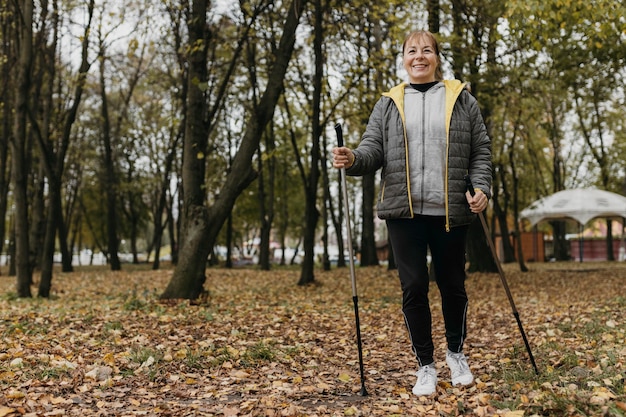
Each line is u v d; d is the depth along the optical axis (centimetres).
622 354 439
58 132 1773
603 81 1727
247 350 521
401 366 489
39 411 335
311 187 1454
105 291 1355
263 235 2419
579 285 1402
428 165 386
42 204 1574
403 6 1280
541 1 818
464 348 562
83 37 1167
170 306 898
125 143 2936
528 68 1433
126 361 479
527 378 392
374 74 1426
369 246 2438
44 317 754
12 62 1495
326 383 424
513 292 1236
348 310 894
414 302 383
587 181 3497
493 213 2933
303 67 1642
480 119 402
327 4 1273
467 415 326
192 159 1017
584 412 301
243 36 1070
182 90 1912
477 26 1311
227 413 343
